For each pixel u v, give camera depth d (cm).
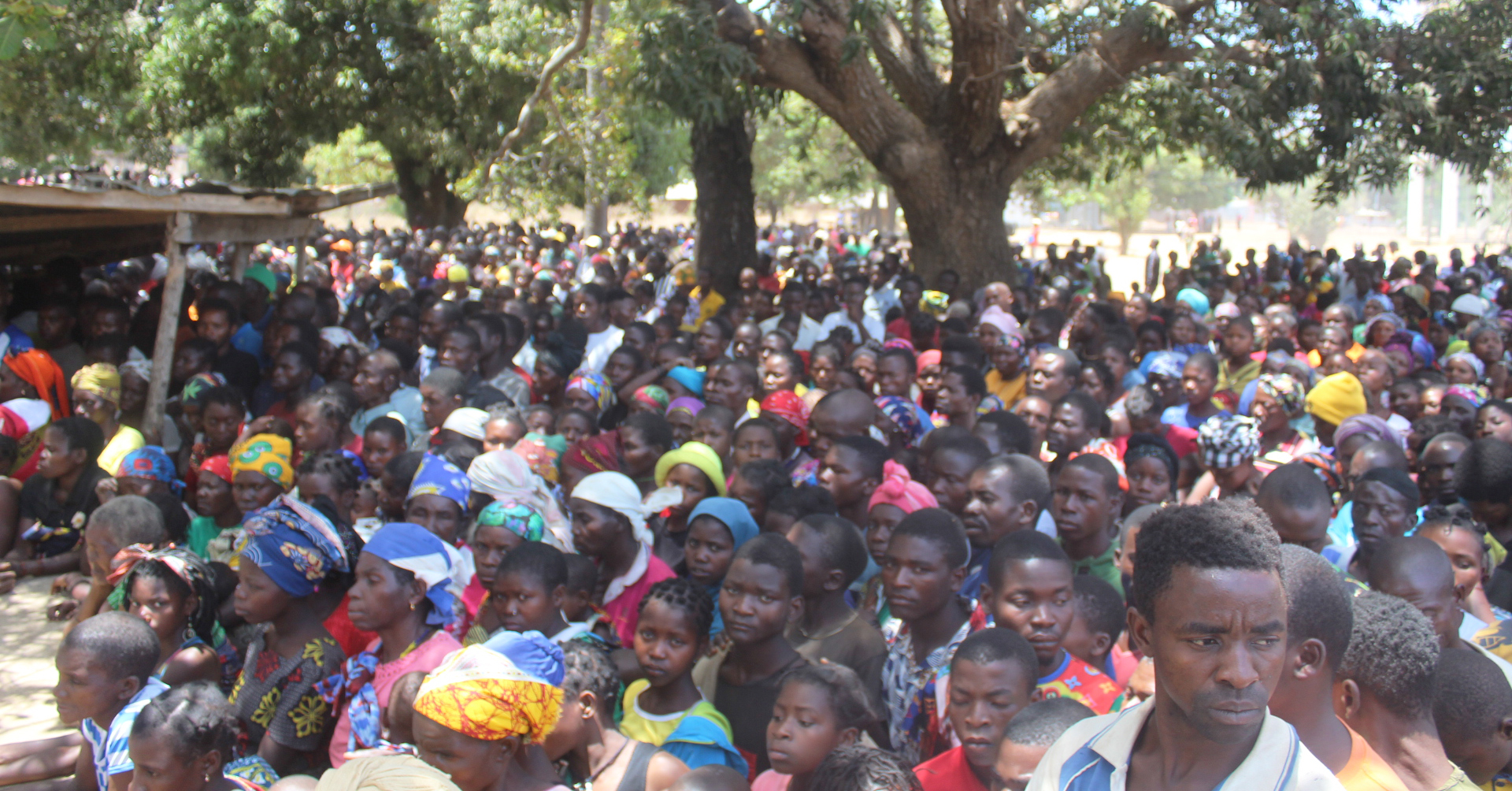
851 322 1106
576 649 346
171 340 788
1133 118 1747
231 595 502
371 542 404
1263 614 161
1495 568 466
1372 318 1230
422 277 1720
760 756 384
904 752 391
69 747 441
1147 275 2531
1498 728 283
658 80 1122
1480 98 1371
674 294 1423
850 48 1158
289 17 1681
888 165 1476
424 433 745
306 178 2541
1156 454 549
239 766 355
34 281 995
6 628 594
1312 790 168
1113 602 388
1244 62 1351
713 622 460
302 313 914
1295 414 657
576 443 668
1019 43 1399
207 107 1811
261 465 580
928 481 555
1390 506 453
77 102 1720
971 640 317
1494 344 915
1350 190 1405
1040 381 718
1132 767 180
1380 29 1377
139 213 862
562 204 2042
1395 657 254
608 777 335
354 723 386
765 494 535
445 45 1808
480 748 285
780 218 6159
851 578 434
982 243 1511
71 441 639
